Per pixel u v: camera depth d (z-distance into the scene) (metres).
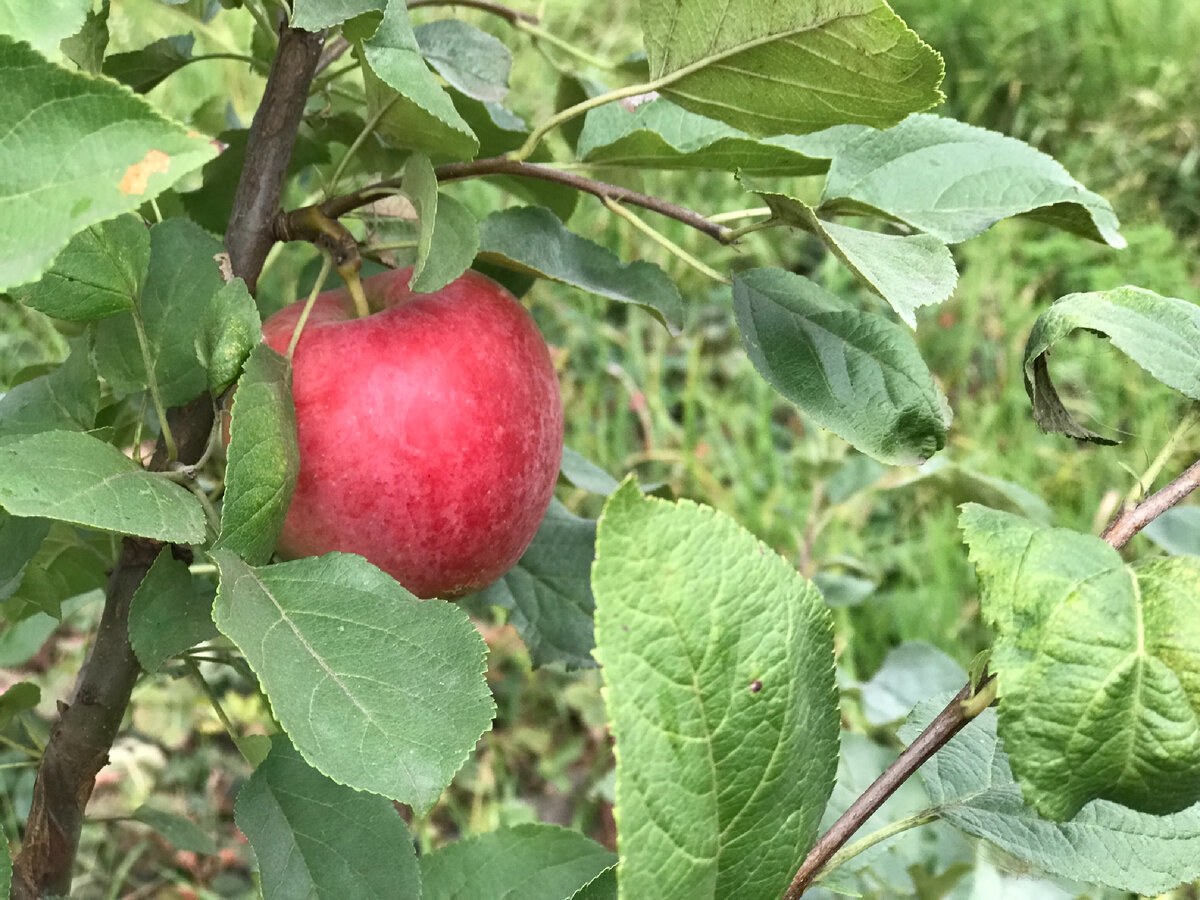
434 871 0.35
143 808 0.36
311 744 0.23
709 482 0.87
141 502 0.24
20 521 0.30
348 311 0.32
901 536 0.89
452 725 0.24
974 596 0.82
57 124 0.19
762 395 0.95
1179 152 1.21
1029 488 0.86
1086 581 0.21
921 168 0.32
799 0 0.26
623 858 0.19
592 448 0.91
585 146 0.35
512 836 0.36
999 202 0.31
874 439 0.30
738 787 0.20
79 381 0.31
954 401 0.98
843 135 0.33
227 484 0.25
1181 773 0.20
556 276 0.33
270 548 0.26
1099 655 0.20
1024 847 0.26
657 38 0.28
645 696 0.19
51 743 0.31
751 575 0.20
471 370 0.31
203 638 0.28
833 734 0.22
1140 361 0.24
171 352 0.30
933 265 0.27
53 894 0.32
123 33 0.49
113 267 0.27
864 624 0.80
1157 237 1.07
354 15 0.25
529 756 0.75
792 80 0.28
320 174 0.39
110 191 0.19
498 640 0.77
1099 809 0.26
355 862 0.29
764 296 0.32
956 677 0.48
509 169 0.30
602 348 0.97
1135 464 0.85
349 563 0.26
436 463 0.30
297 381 0.30
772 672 0.20
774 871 0.21
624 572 0.19
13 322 0.70
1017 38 1.30
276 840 0.29
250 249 0.31
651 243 1.08
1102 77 1.27
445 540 0.31
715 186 1.11
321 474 0.30
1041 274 1.08
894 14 0.25
